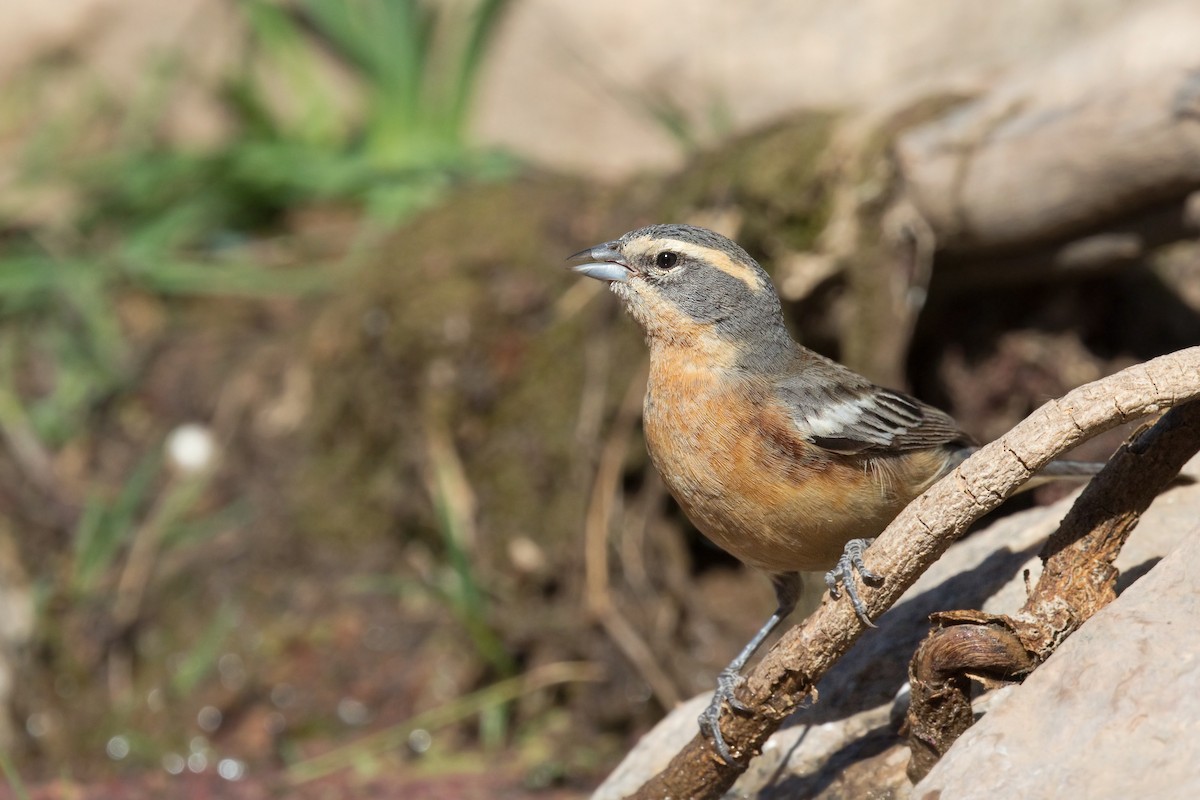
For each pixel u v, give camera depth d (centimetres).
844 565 705
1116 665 562
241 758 1234
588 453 1316
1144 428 638
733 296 839
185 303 1647
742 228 1259
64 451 1502
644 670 1229
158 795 1144
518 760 1197
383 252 1480
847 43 1512
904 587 636
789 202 1231
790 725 758
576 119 1667
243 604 1344
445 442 1372
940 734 630
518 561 1309
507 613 1273
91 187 1717
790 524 804
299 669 1291
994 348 1243
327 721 1259
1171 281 1203
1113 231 1100
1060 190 1084
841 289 1235
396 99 1706
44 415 1521
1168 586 584
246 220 1717
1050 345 1222
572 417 1340
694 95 1588
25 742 1262
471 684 1266
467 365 1379
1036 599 627
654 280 845
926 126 1173
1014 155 1098
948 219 1151
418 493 1366
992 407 1248
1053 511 829
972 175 1123
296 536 1386
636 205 1392
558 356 1363
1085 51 1112
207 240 1688
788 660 655
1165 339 1202
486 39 1680
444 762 1202
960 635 616
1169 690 545
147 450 1491
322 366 1445
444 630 1302
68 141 1777
